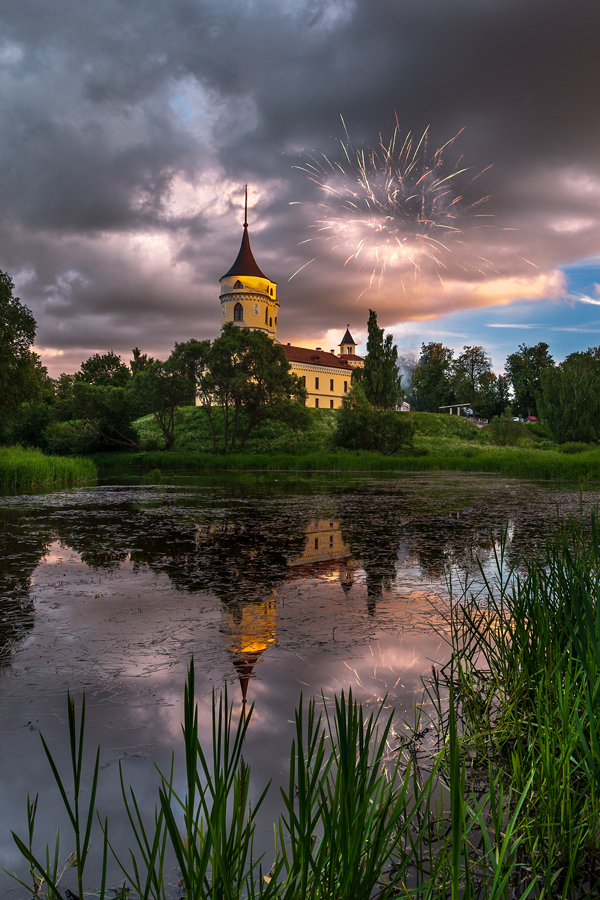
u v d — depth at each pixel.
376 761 1.30
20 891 1.54
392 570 5.64
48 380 39.62
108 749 2.27
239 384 35.47
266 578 5.36
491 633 3.00
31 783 2.05
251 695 2.75
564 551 2.98
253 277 64.50
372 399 51.44
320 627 3.86
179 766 2.14
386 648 3.44
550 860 1.47
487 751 2.25
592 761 1.62
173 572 5.62
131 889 1.54
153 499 13.08
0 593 4.87
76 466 21.12
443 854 1.38
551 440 52.03
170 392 37.97
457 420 57.22
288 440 41.19
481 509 10.67
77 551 6.72
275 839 1.58
